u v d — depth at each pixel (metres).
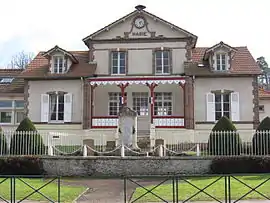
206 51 28.39
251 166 18.53
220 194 13.64
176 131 27.08
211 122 27.66
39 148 20.48
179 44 29.19
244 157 18.66
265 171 18.38
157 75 29.05
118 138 22.58
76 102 28.62
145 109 29.23
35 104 28.92
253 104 27.73
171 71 28.98
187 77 27.88
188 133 26.91
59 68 29.19
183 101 28.56
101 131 27.56
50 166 19.25
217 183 15.60
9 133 20.86
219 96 28.17
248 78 28.00
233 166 18.64
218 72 27.89
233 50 28.12
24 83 30.41
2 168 18.92
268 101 36.00
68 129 28.36
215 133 20.25
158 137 27.00
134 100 29.34
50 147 20.16
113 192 14.88
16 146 20.28
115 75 29.27
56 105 28.88
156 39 29.30
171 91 29.05
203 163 19.05
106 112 29.17
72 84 28.83
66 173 19.17
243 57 29.56
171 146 24.89
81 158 19.17
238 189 14.39
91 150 20.83
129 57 29.39
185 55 29.05
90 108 28.16
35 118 28.77
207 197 13.27
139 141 24.53
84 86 28.44
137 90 29.23
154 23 29.52
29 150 20.22
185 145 25.03
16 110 31.05
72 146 23.97
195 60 29.83
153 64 29.14
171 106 29.02
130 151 20.83
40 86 29.05
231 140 20.03
